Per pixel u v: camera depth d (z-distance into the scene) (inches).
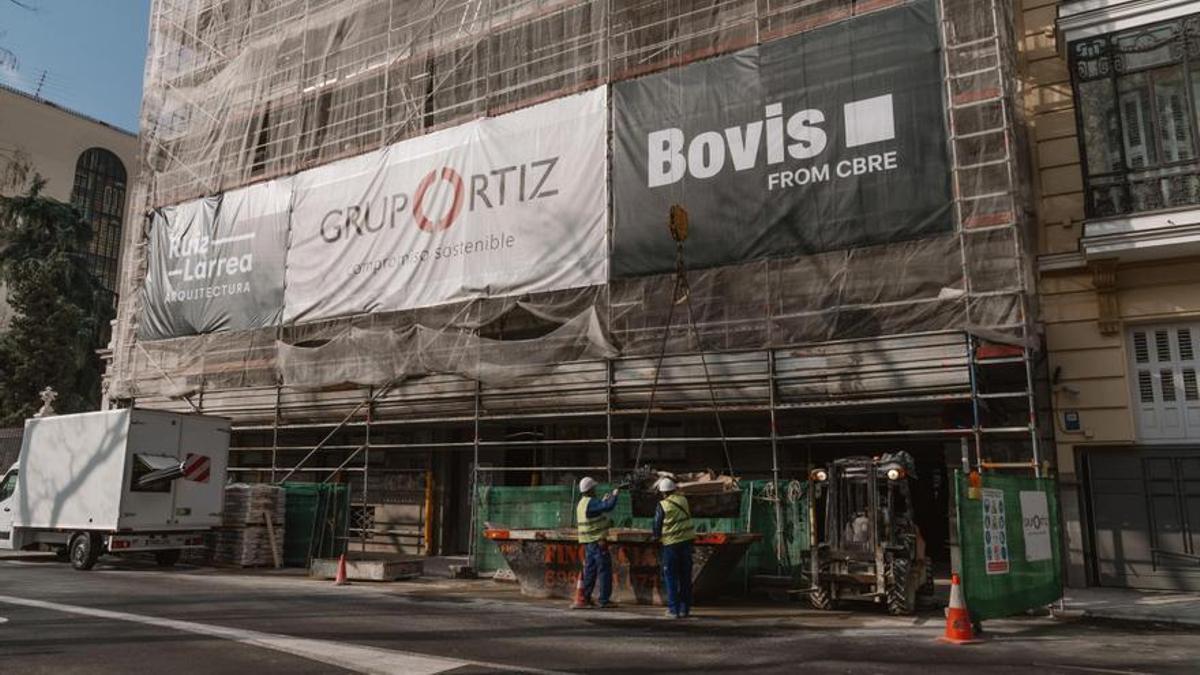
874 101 537.6
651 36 657.0
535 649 309.3
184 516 628.1
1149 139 495.8
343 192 764.0
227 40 924.6
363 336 691.4
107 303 1459.2
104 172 2181.3
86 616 377.4
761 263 556.4
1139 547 495.2
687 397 559.8
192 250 861.8
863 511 438.9
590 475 674.2
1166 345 505.4
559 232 638.5
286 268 784.3
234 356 799.7
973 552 364.5
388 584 548.7
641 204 607.5
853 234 531.2
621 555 460.8
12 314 1504.7
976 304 483.5
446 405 660.1
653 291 592.4
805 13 595.2
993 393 517.7
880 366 499.8
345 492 706.8
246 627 349.7
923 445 594.9
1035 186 546.3
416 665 274.1
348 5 833.5
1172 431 496.1
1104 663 295.9
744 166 573.6
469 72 757.9
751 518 495.5
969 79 510.9
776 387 530.0
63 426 647.8
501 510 583.5
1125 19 507.5
